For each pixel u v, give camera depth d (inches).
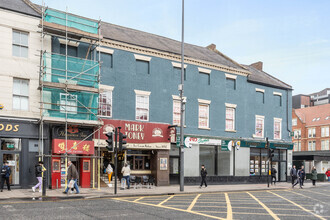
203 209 469.1
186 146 968.3
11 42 730.8
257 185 1036.5
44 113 746.8
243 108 1144.2
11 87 723.4
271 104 1239.5
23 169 725.3
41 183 673.0
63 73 782.5
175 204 523.5
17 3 774.5
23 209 452.4
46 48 773.3
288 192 813.2
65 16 808.9
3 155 711.7
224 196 679.1
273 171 1055.0
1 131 700.0
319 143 2741.1
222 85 1093.8
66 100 758.5
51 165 748.6
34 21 761.6
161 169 903.1
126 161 886.4
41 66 721.6
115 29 1017.5
